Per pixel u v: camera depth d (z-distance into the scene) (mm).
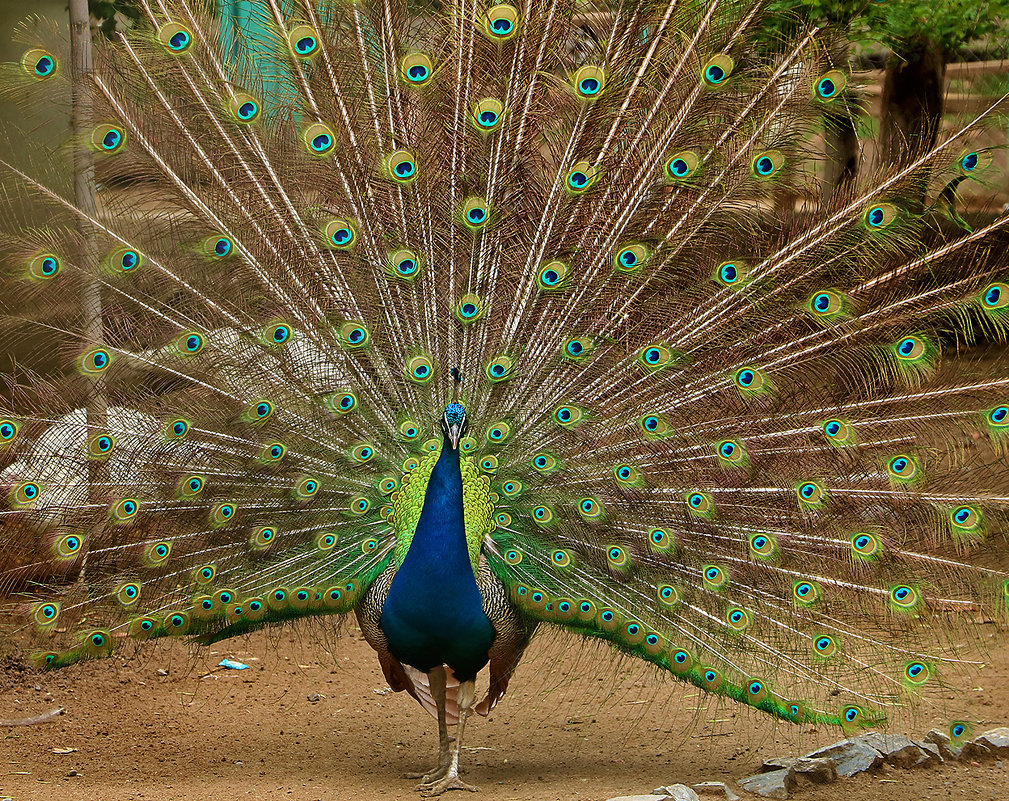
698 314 10852
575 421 10789
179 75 10578
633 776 10992
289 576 10789
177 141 10672
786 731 12492
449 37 10773
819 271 10703
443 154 10875
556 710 13234
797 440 10836
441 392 11008
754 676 10586
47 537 10688
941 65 18766
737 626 10609
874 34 16625
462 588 10195
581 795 10203
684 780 10852
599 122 10711
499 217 10852
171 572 10773
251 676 14141
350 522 10945
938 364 10727
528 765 11414
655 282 10844
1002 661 13469
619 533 10734
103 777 10609
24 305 10797
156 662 14320
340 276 10930
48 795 9883
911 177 10477
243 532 10828
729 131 10633
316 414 10875
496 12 10469
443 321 10969
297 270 10891
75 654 10609
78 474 10734
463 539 10227
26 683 13195
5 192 10977
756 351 10875
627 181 10781
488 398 10961
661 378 10883
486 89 10773
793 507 10797
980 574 10492
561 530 10750
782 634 10672
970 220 10992
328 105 10758
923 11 17531
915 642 10602
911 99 18484
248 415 10734
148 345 10820
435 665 10602
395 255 10695
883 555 10648
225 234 10742
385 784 10664
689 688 13773
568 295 10859
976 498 10523
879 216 10492
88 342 10734
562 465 10820
